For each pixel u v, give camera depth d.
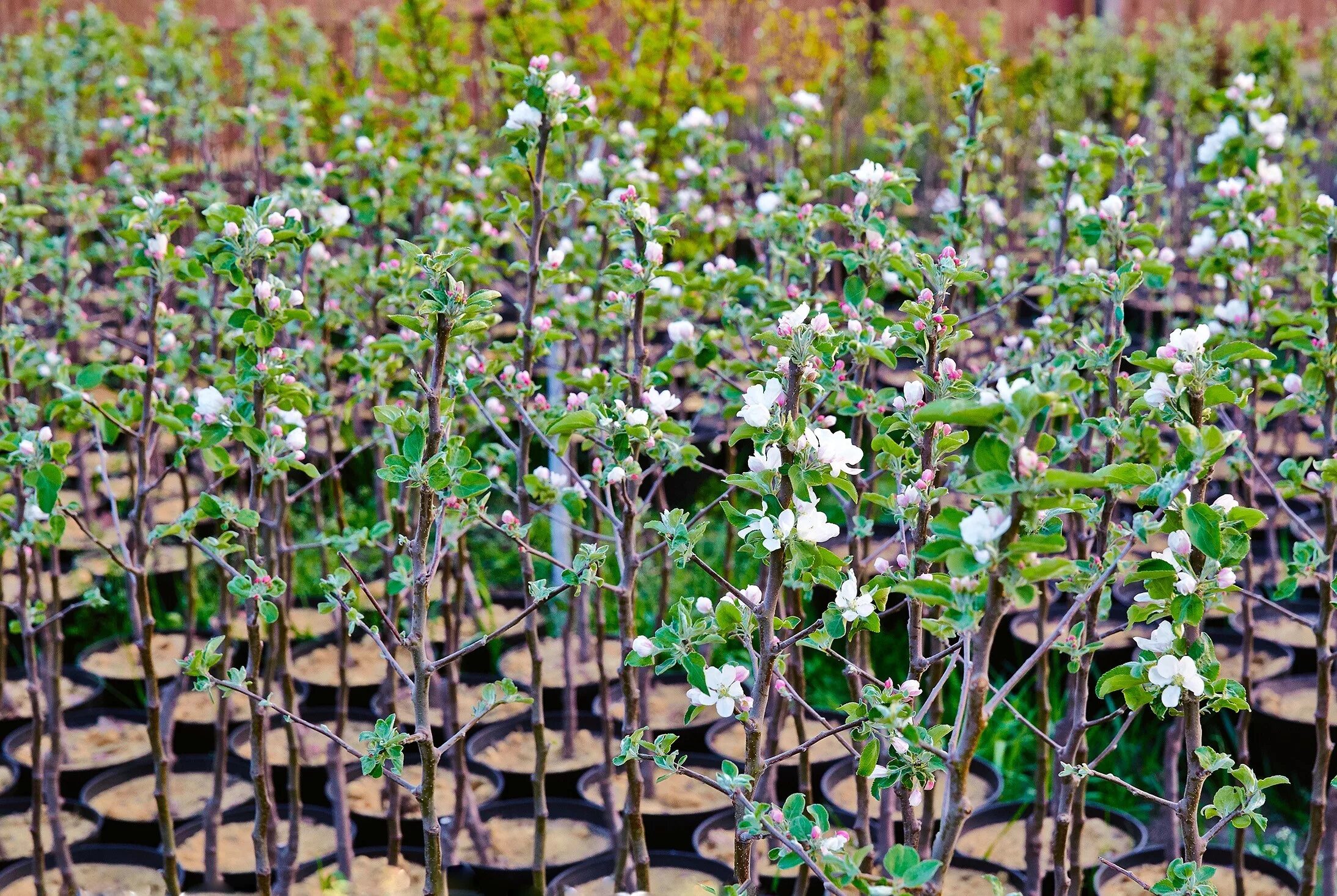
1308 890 3.35
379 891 4.00
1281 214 4.52
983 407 1.78
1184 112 8.30
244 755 4.68
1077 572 2.38
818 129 4.91
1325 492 3.12
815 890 3.96
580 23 6.11
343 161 5.19
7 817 4.49
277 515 3.90
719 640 2.43
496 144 7.10
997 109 9.27
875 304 3.47
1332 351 3.18
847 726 2.44
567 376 3.62
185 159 7.39
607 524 4.82
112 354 4.89
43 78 7.45
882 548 3.14
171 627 5.64
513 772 4.57
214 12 9.02
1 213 3.94
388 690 4.73
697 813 4.29
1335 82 9.46
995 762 4.63
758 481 2.33
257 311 2.94
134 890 4.07
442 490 2.74
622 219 3.69
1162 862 4.05
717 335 3.93
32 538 3.56
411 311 3.97
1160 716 2.67
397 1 9.33
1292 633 5.38
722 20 9.62
